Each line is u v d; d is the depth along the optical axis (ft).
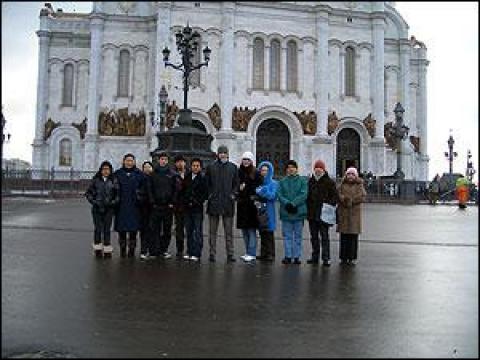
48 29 219.82
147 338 25.64
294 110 215.51
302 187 46.68
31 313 29.17
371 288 36.14
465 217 90.17
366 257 49.03
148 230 48.16
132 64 213.46
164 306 31.22
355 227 46.32
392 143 227.81
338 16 221.87
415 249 53.52
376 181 165.78
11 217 78.02
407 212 103.40
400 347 24.68
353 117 220.43
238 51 211.82
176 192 47.83
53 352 23.73
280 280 38.91
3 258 44.37
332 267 44.34
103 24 213.05
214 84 209.87
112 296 33.24
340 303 32.17
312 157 214.90
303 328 27.35
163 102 178.81
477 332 26.37
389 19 234.99
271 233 48.08
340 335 26.30
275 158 214.90
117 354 23.62
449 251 52.06
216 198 46.83
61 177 209.36
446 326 27.48
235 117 209.46
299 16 218.18
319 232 50.37
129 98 212.43
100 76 212.43
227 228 47.34
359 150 223.10
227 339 25.66
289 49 217.97
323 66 217.36
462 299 32.30
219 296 33.76
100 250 47.62
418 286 36.32
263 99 212.84
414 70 241.76
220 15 211.00
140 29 214.48
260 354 23.80
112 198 47.14
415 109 240.73
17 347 24.29
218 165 47.29
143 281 37.78
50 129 217.56
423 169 238.89
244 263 46.37
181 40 118.11
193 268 43.42
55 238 57.21
